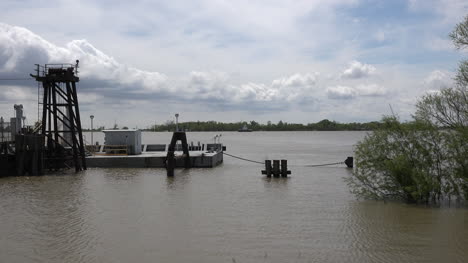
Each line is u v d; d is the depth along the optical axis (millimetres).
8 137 38156
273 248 14375
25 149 33469
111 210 20391
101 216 19125
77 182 30109
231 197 23953
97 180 31172
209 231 16500
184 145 39938
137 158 39781
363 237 15508
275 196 24234
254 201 22672
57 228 17078
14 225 17578
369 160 21953
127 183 29641
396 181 21406
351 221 17891
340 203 21844
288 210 20266
